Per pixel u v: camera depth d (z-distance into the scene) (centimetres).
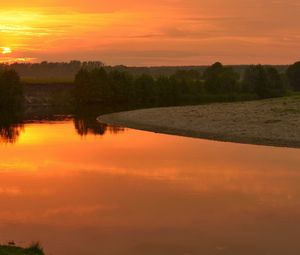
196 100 14512
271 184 2897
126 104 13238
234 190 2744
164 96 14200
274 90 15338
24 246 1820
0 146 4775
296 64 18712
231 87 15475
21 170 3388
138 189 2792
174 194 2655
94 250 1806
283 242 1889
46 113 10025
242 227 2072
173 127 6312
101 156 4069
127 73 14288
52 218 2211
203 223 2134
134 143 5009
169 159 3881
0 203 2466
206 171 3331
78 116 9206
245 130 5538
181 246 1853
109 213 2283
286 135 5056
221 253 1780
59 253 1773
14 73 11000
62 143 5047
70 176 3183
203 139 5259
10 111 10575
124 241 1912
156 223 2136
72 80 15325
